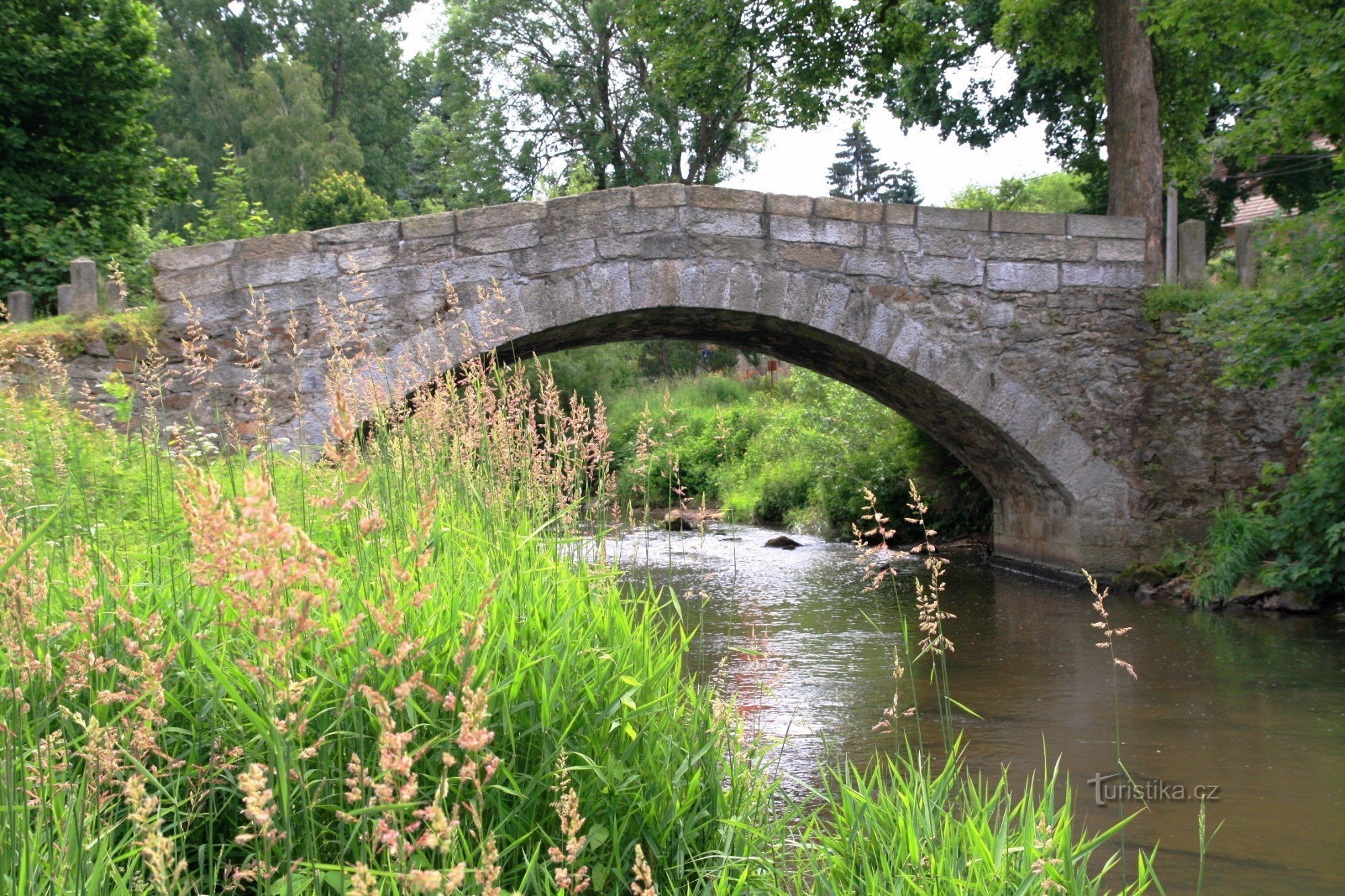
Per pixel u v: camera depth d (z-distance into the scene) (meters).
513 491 4.15
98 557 2.83
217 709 2.54
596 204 9.98
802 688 6.37
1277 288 9.51
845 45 15.09
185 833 2.26
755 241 10.31
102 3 14.16
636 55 30.50
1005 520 13.27
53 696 2.46
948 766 3.31
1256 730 5.50
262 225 20.66
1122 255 11.07
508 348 10.36
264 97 37.03
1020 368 10.88
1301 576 9.22
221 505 1.92
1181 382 11.12
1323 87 8.41
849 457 16.20
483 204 32.47
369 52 42.91
